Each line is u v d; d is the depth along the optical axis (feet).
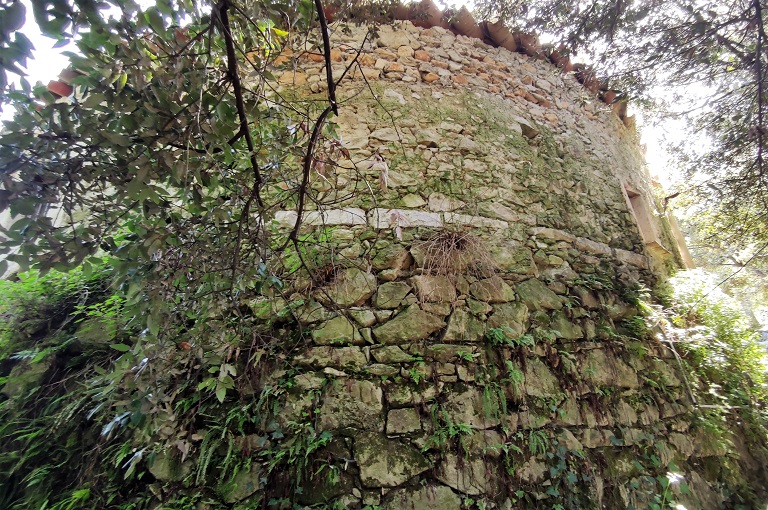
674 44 7.85
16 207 2.96
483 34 13.28
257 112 4.17
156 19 3.07
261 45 4.77
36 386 6.72
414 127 10.30
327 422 6.41
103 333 7.36
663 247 14.84
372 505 5.87
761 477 10.31
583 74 9.64
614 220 13.55
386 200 9.10
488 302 8.77
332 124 5.32
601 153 14.74
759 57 7.08
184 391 6.31
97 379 6.36
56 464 6.05
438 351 7.64
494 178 10.87
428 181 9.83
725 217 11.96
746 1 7.03
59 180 3.12
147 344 4.41
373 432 6.53
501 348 8.29
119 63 3.02
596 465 7.96
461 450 6.81
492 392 7.59
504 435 7.30
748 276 17.21
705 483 9.23
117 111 3.17
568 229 11.77
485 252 9.20
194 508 5.50
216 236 4.47
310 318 7.30
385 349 7.36
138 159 3.05
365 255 8.23
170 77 3.20
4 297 7.47
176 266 4.14
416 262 8.54
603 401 8.96
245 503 5.60
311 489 5.87
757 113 8.24
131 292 3.89
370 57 10.60
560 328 9.45
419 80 11.10
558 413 8.14
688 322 12.10
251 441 6.10
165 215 3.84
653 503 8.00
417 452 6.56
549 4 8.27
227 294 5.09
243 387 6.38
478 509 6.41
